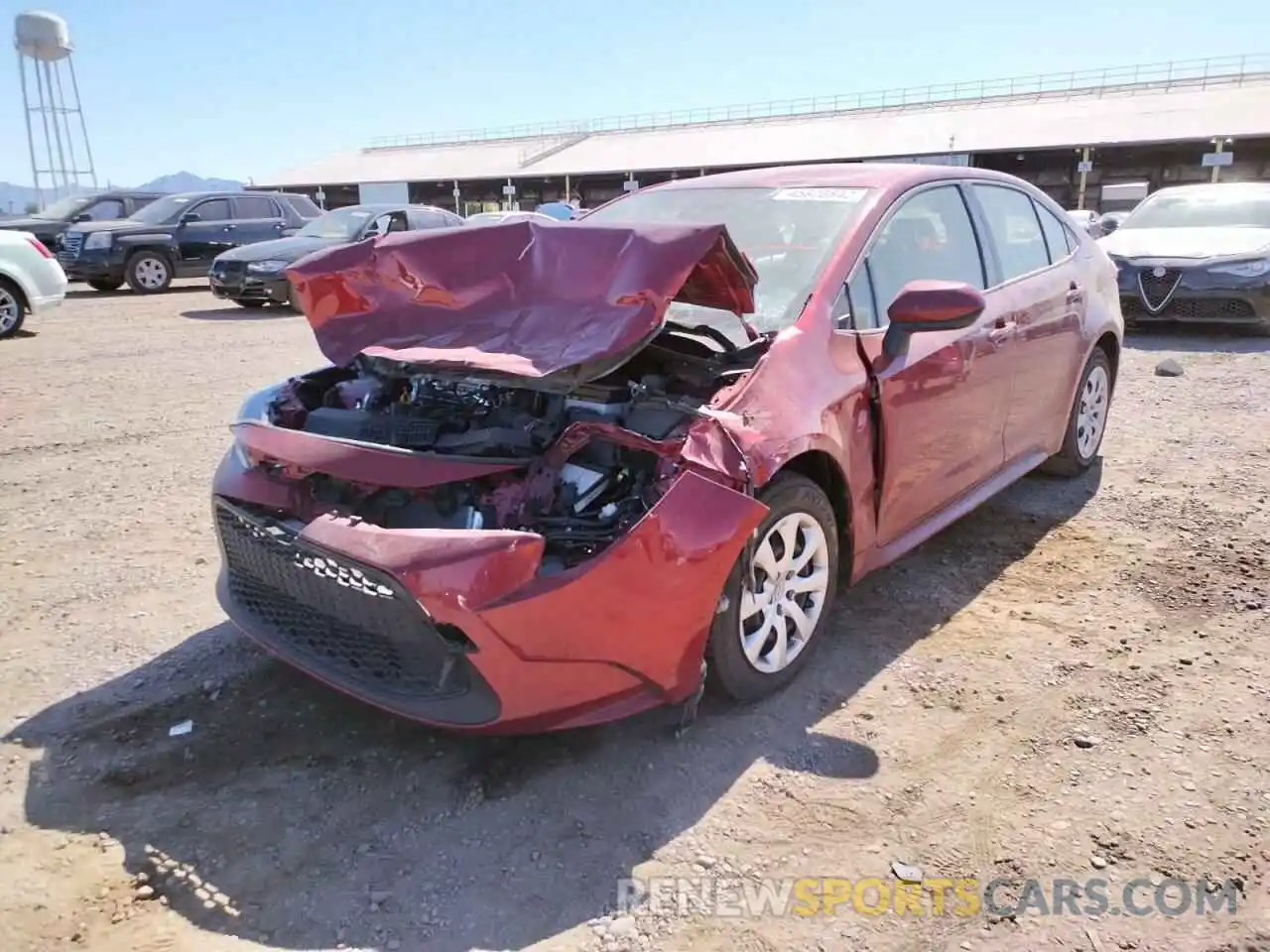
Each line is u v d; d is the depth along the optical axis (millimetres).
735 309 3123
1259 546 4488
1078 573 4266
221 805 2750
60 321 12984
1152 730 3070
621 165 55750
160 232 17188
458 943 2264
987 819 2666
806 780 2840
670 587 2740
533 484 2789
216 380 8633
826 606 3416
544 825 2660
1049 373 4762
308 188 67938
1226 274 9461
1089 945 2227
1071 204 49000
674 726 3107
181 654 3596
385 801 2768
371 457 2809
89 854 2547
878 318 3584
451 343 3152
